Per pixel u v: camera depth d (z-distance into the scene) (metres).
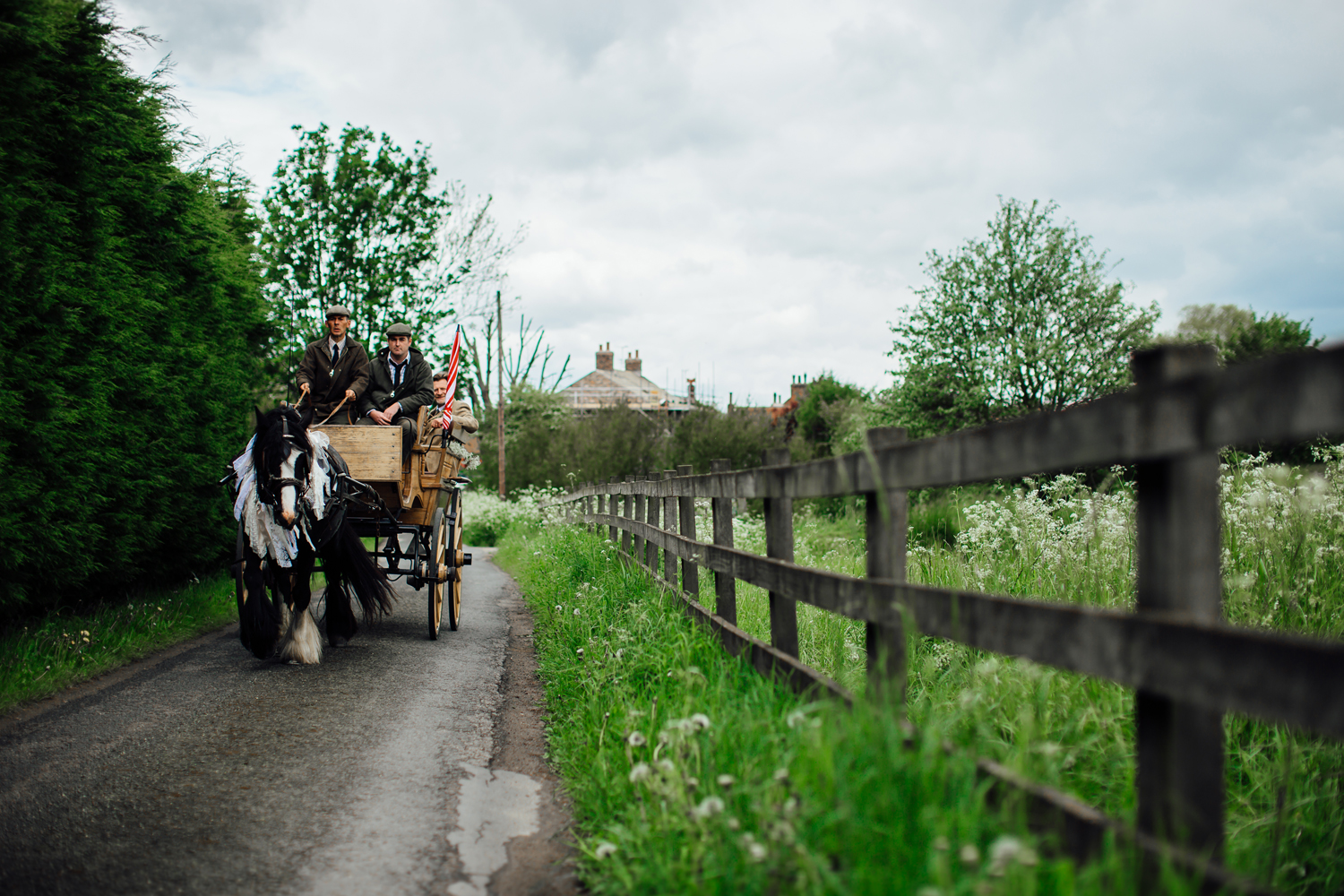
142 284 7.89
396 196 18.19
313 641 6.45
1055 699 3.54
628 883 2.72
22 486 6.00
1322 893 2.85
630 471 28.22
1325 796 3.03
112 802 3.73
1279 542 4.87
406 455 7.19
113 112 7.12
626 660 4.99
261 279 11.34
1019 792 2.20
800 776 2.53
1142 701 1.91
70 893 2.92
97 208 7.04
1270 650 1.54
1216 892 1.65
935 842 2.02
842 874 2.19
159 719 4.93
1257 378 1.54
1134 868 1.83
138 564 8.37
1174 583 1.80
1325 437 6.18
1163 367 1.83
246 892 2.96
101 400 6.85
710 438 28.48
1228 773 3.44
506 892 2.99
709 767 3.14
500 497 29.39
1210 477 1.78
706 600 6.80
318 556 6.54
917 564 6.51
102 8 6.73
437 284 19.00
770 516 4.19
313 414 7.21
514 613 9.32
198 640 7.35
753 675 3.89
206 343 9.19
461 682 6.02
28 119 6.26
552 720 5.03
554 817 3.67
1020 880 1.92
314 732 4.75
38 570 6.49
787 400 48.03
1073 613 2.03
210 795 3.83
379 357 8.60
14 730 4.72
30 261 6.11
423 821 3.60
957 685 4.24
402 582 11.66
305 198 17.88
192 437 8.78
